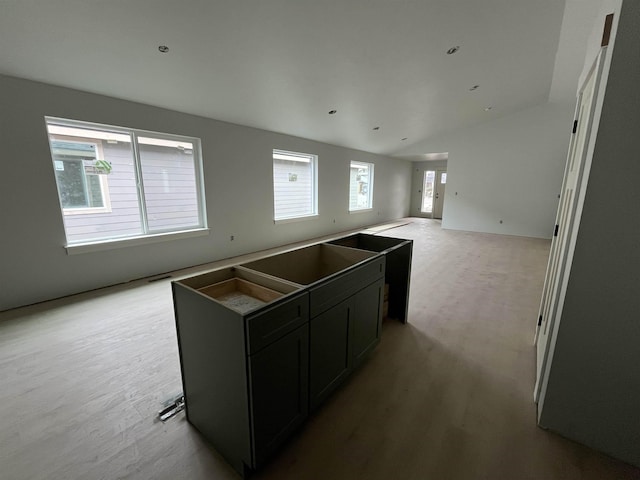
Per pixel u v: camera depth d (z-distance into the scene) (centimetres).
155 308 287
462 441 145
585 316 131
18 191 275
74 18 212
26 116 272
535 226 688
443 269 433
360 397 175
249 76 329
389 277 271
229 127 448
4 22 205
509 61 404
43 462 131
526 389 183
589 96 151
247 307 138
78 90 297
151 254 378
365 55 326
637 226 115
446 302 316
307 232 638
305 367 142
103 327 250
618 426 133
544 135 655
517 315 286
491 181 726
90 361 205
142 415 159
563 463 134
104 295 317
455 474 129
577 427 143
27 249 285
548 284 215
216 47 271
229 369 119
